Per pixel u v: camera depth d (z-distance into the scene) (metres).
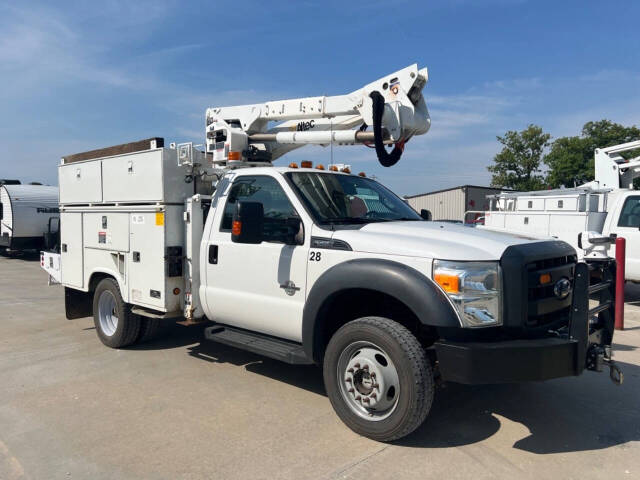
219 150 5.48
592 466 3.26
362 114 5.22
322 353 4.03
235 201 4.73
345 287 3.64
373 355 3.57
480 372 3.19
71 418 4.01
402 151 5.17
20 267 16.11
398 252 3.51
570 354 3.28
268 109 5.86
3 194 18.53
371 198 4.84
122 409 4.18
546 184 40.62
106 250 5.95
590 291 3.59
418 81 4.95
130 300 5.60
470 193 35.38
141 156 5.34
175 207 5.21
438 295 3.27
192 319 5.16
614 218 9.39
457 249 3.39
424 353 3.38
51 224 18.62
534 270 3.48
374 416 3.57
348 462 3.29
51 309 8.62
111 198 5.83
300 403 4.31
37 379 4.93
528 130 40.22
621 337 6.56
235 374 5.07
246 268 4.50
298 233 4.12
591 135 40.28
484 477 3.11
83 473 3.18
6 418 4.02
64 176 6.69
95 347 6.07
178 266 5.22
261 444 3.55
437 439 3.62
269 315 4.33
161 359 5.57
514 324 3.31
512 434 3.72
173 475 3.15
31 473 3.19
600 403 4.33
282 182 4.37
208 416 4.04
